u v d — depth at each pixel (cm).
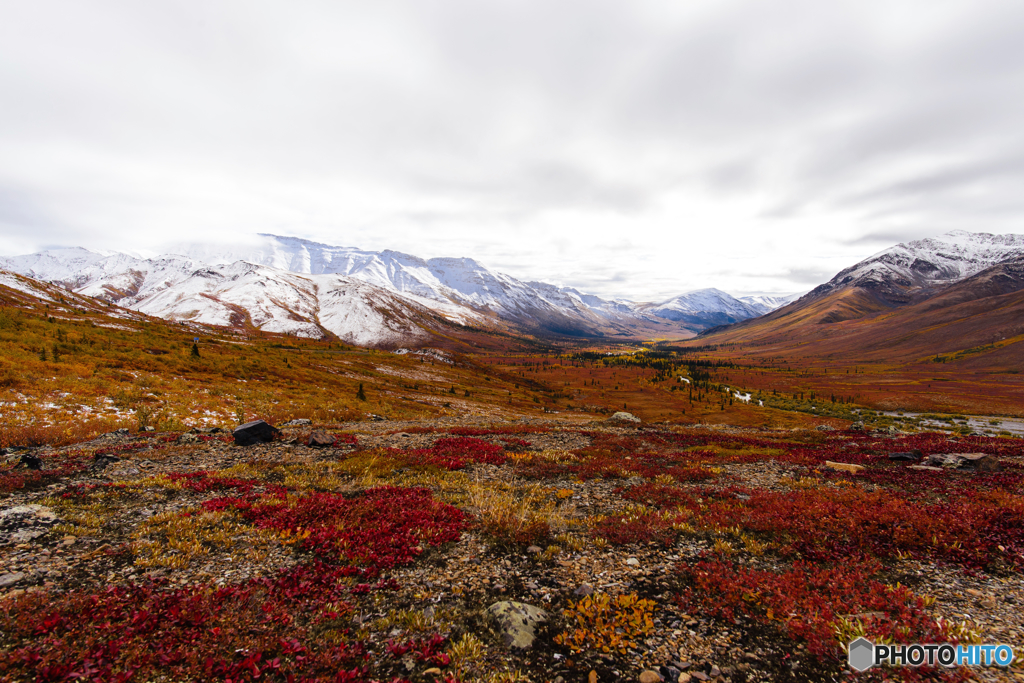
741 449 3588
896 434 5097
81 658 762
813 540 1452
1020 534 1430
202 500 1727
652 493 2098
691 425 7638
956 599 1100
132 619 891
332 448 3020
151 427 3359
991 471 2562
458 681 802
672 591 1159
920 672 821
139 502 1639
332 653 854
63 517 1409
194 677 758
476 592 1148
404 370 13888
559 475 2511
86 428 2975
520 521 1628
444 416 6875
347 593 1105
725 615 1034
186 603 962
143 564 1148
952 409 18062
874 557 1327
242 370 6481
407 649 890
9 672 718
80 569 1101
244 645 855
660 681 816
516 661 875
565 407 15825
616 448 3550
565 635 955
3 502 1542
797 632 952
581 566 1307
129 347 5978
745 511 1775
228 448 2834
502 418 7144
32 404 3166
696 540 1509
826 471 2673
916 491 2078
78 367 4272
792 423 14038
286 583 1106
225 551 1284
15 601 912
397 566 1266
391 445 3231
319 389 6675
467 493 2062
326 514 1606
